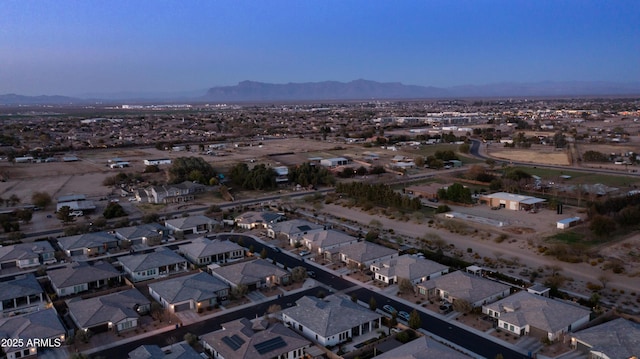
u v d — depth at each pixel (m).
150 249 100.44
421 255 92.19
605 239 99.50
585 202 132.75
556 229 107.69
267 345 57.66
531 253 93.25
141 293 76.31
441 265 84.19
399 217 121.31
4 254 91.38
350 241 99.56
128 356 59.06
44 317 65.44
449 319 67.69
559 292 73.44
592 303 69.44
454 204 135.12
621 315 66.06
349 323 63.41
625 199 117.81
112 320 65.69
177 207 136.62
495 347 59.75
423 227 113.19
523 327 62.50
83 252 97.38
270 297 76.69
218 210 130.25
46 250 93.62
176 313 71.25
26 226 117.38
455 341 61.34
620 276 80.50
